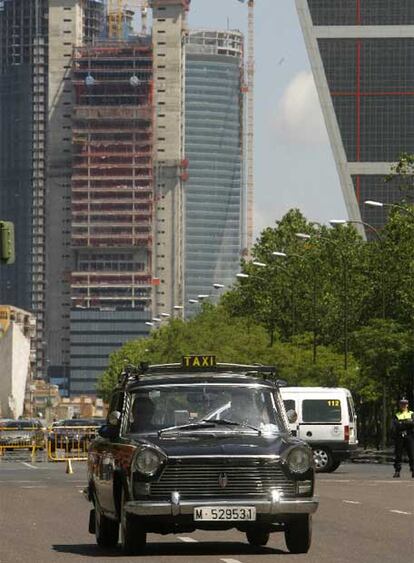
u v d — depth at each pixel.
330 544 36.41
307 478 33.03
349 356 152.88
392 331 138.00
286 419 34.91
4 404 179.75
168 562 31.81
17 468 100.81
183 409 34.75
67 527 43.78
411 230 134.88
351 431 87.31
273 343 164.25
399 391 147.12
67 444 116.06
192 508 32.50
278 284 165.38
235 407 34.75
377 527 42.28
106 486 35.00
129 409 34.97
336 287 160.00
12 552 35.06
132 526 33.06
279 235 177.75
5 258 58.94
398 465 79.56
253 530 34.12
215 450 32.91
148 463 32.81
